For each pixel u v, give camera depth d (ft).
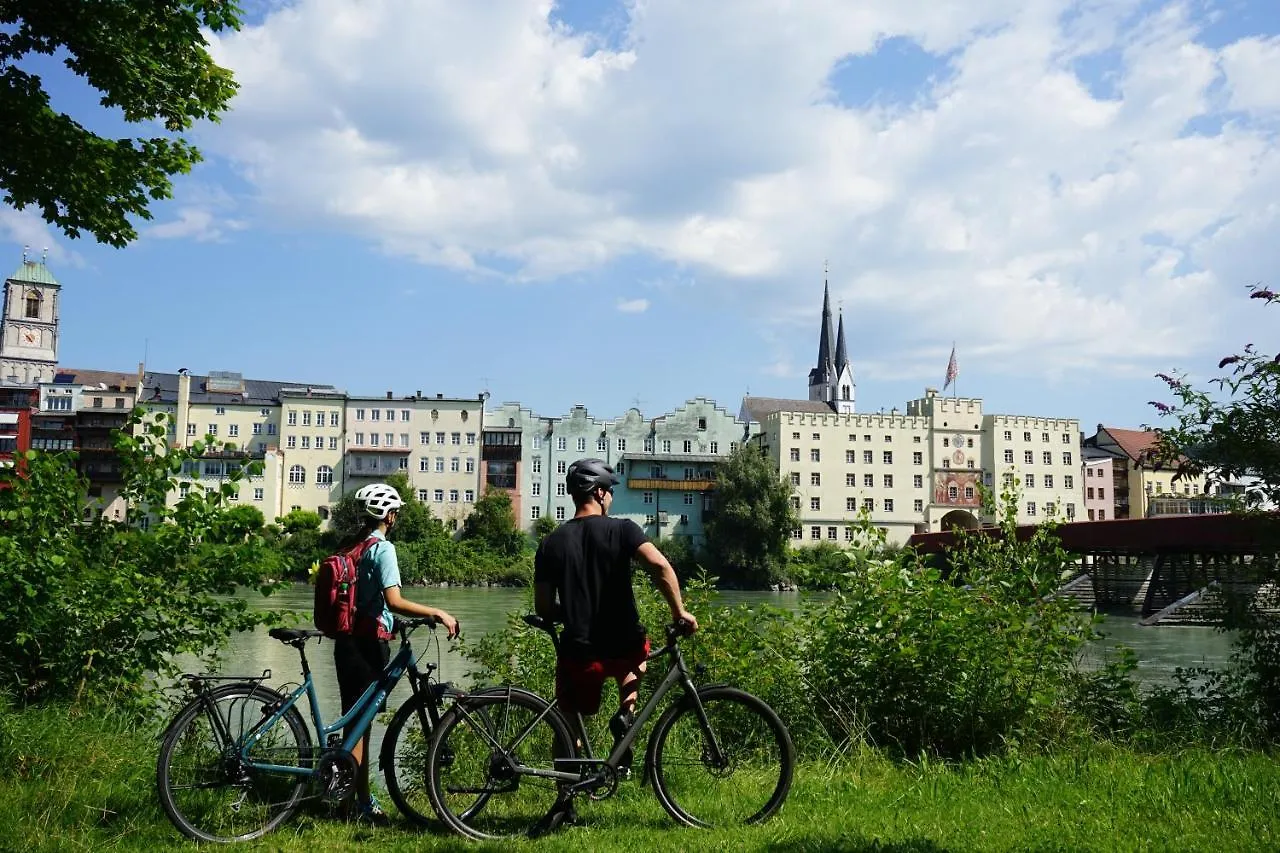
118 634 23.82
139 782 17.31
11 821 15.19
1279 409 25.48
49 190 32.42
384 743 16.51
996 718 22.86
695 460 310.24
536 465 307.58
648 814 16.74
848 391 524.11
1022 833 15.49
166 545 24.90
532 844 14.96
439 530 275.18
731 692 17.06
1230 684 26.66
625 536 16.53
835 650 24.58
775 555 274.77
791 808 17.25
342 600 16.62
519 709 16.22
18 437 278.87
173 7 30.91
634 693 16.53
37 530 23.97
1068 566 25.86
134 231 34.53
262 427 300.40
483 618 119.96
